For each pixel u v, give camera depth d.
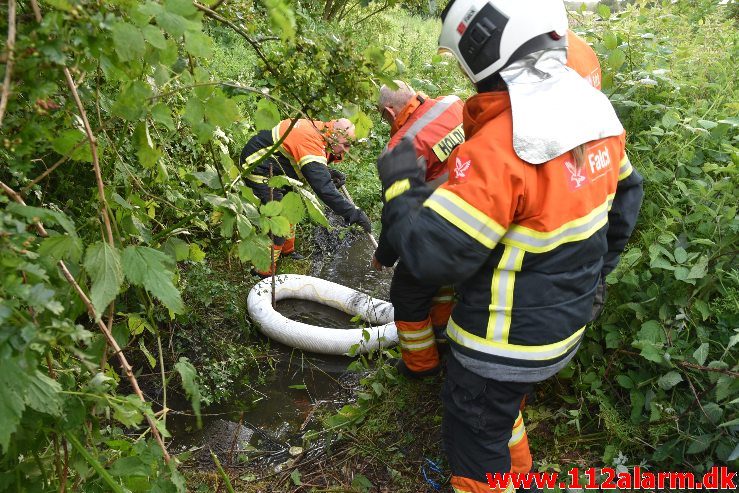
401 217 1.79
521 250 1.79
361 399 3.00
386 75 1.54
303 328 3.63
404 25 10.52
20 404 1.01
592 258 1.91
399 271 2.78
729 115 3.17
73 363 1.65
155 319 3.26
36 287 1.01
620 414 2.60
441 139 2.65
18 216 1.25
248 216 1.78
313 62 1.57
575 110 1.76
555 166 1.72
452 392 2.09
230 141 2.40
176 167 2.64
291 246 4.65
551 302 1.86
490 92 1.80
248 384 3.39
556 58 1.84
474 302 1.92
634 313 2.74
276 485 2.67
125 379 3.14
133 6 1.21
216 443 2.96
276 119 1.69
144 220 2.05
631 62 3.27
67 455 1.40
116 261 1.29
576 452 2.62
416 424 2.87
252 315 3.74
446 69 4.79
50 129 1.35
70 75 1.32
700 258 2.46
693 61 3.63
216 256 4.09
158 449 1.40
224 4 1.64
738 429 2.23
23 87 1.16
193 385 1.34
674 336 2.51
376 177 5.41
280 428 3.09
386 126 5.88
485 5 1.77
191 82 1.56
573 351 2.04
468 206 1.67
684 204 2.85
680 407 2.45
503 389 1.99
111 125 1.83
